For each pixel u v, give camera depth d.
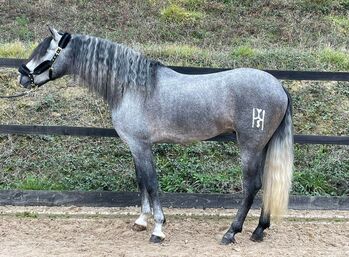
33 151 7.71
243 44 11.62
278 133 5.50
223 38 11.98
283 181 5.42
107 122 8.18
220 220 6.47
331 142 6.74
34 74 5.75
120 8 13.41
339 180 7.36
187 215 6.57
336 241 5.80
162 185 7.21
